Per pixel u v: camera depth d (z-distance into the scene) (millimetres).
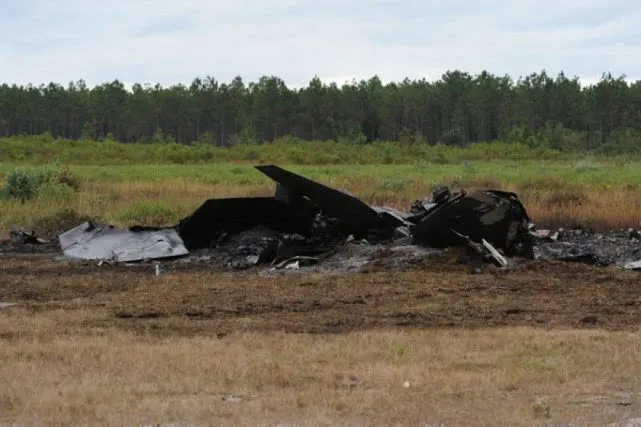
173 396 7684
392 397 7609
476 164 68438
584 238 20375
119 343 9930
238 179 40844
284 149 84188
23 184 28078
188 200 28297
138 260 17656
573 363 8898
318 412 7180
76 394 7676
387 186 33156
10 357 9195
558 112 121625
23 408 7270
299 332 10797
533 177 40219
